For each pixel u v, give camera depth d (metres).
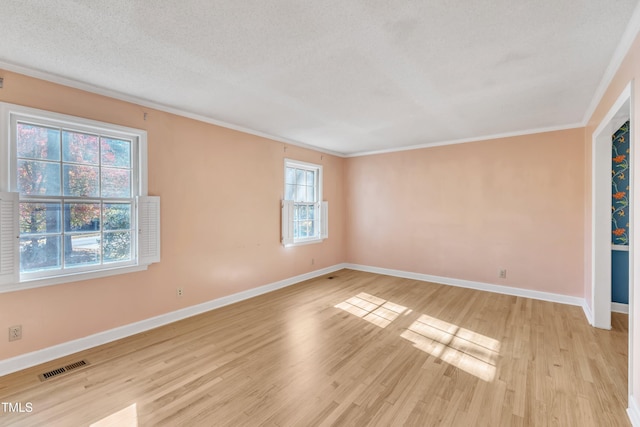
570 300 3.95
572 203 3.94
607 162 3.15
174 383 2.20
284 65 2.33
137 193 3.06
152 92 2.86
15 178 2.36
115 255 2.93
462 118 3.66
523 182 4.26
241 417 1.85
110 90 2.79
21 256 2.40
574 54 2.14
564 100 3.04
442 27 1.83
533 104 3.16
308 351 2.68
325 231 5.59
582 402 1.98
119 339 2.90
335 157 5.87
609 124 2.66
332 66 2.34
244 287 4.14
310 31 1.88
